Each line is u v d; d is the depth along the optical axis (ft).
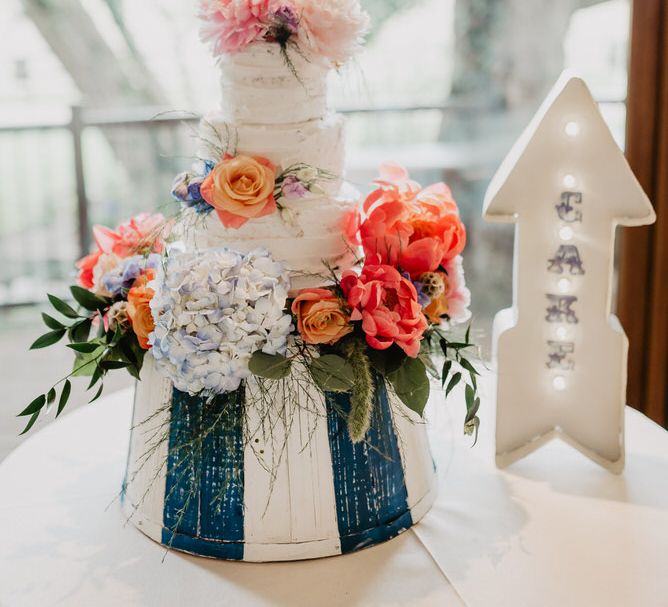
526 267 4.98
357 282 4.09
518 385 5.08
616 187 4.81
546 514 4.59
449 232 4.43
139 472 4.51
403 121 20.04
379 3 20.08
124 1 20.17
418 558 4.19
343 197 4.62
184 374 3.89
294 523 4.18
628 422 5.77
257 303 3.87
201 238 4.46
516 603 3.81
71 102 20.79
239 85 4.29
